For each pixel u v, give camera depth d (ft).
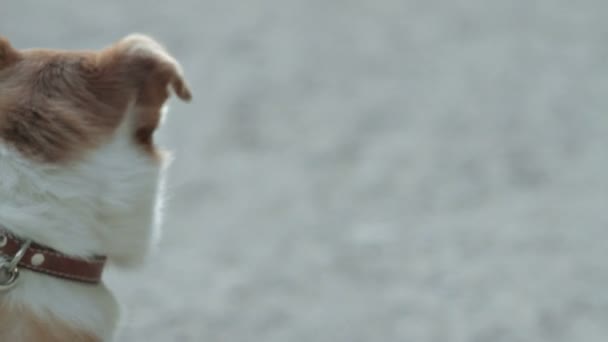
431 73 78.54
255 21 94.94
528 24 92.99
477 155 59.00
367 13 99.14
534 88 73.72
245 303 38.88
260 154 59.98
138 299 38.93
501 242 45.14
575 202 50.52
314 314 37.86
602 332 36.29
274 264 43.06
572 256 43.39
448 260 43.16
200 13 96.99
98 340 18.31
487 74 77.77
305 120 67.15
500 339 35.78
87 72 18.16
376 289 40.29
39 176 17.33
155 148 19.06
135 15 94.02
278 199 51.96
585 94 71.92
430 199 51.57
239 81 76.23
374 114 68.44
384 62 82.07
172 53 83.41
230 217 49.24
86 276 18.11
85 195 17.70
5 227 17.19
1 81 17.87
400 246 44.93
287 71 79.20
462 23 94.07
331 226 47.85
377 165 57.57
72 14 92.07
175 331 36.01
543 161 57.62
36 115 17.47
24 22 87.86
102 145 17.85
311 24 94.43
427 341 35.58
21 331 17.17
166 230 47.19
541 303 38.65
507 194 52.11
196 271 42.11
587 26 91.76
